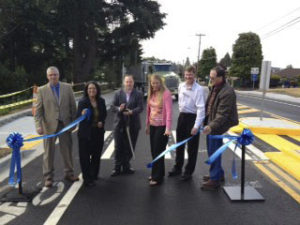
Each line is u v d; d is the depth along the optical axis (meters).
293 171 5.32
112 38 28.62
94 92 4.76
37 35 23.58
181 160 5.30
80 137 4.71
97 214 3.90
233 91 4.41
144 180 5.12
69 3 22.83
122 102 5.32
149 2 28.16
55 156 6.54
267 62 10.07
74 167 5.82
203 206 4.13
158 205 4.16
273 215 3.88
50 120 4.76
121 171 5.51
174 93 20.56
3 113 11.78
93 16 25.33
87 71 28.19
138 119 5.41
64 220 3.75
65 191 4.63
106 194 4.53
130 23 27.50
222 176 4.99
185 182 5.02
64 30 26.66
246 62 53.03
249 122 9.90
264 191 4.62
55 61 29.06
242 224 3.66
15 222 3.69
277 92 37.31
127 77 5.30
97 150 4.98
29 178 5.20
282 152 6.66
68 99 4.89
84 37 27.64
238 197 4.30
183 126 5.09
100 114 4.88
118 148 5.33
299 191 4.62
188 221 3.72
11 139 4.36
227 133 8.83
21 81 16.94
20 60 25.36
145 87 22.03
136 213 3.93
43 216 3.85
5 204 4.17
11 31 21.77
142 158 6.49
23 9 20.89
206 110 5.01
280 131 8.88
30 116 11.99
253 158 6.33
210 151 4.69
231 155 6.58
